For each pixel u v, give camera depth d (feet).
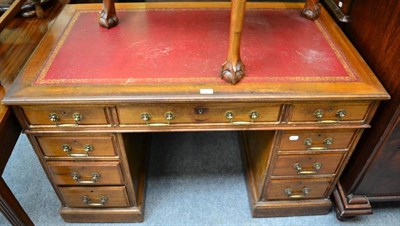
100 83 3.24
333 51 3.74
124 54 3.61
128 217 4.54
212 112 3.34
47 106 3.20
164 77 3.32
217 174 5.29
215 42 3.83
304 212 4.67
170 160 5.48
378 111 3.63
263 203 4.54
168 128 3.47
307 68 3.49
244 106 3.30
